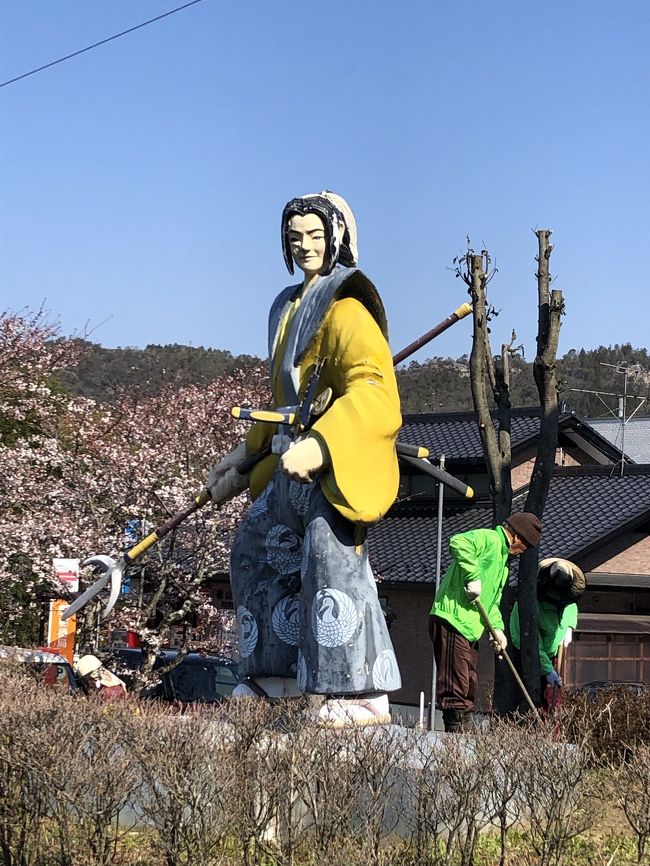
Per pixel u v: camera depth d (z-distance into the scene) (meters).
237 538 8.20
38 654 12.50
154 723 6.32
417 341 8.38
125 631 20.94
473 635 8.60
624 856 6.58
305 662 7.41
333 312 7.68
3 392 23.06
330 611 7.34
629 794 6.83
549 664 11.22
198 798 5.92
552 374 14.57
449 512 27.83
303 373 7.78
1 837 6.50
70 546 19.64
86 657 10.41
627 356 75.50
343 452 7.26
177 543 21.16
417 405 59.69
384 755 6.18
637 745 8.95
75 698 7.38
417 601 24.81
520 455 28.42
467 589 8.46
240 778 5.97
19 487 20.39
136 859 6.52
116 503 20.86
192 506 8.59
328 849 5.84
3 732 6.54
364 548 7.59
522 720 7.86
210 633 20.83
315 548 7.43
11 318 24.75
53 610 19.19
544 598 11.28
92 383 43.88
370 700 7.41
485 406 14.98
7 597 20.23
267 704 6.75
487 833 6.91
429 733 7.49
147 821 7.04
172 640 22.98
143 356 54.44
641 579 23.59
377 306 7.78
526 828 6.99
